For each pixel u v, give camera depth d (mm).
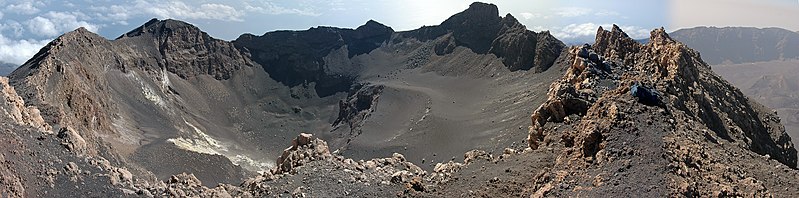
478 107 155375
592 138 46594
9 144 43562
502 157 54531
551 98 60375
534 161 50219
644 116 50312
